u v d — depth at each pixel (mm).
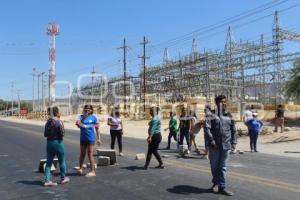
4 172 14164
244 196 9945
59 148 11766
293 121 42531
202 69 77438
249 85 73750
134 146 24422
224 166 10273
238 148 23406
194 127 19062
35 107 145500
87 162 16359
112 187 11258
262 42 73688
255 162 16516
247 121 21422
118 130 18641
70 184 11766
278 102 63344
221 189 10250
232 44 73188
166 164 15656
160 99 78125
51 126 11734
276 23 63969
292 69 44250
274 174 13258
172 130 22156
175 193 10359
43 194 10523
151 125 14438
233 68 71812
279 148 23234
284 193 10289
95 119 13305
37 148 22891
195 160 16906
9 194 10594
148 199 9758
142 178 12594
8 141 27969
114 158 15523
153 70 87812
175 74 83312
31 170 14633
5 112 171500
